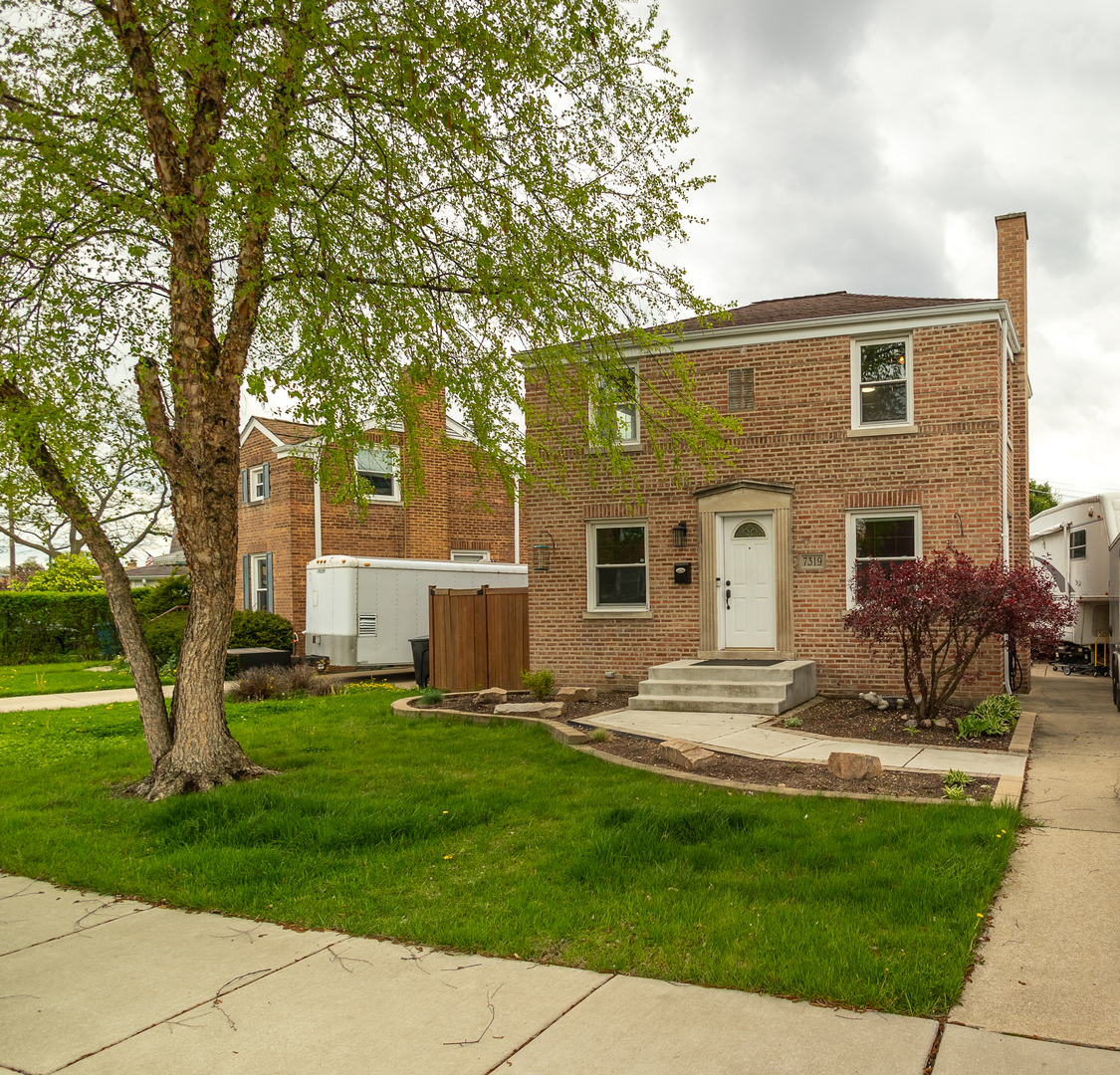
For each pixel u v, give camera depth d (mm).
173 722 8172
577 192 8164
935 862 5273
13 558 38562
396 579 19797
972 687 12375
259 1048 3510
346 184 7828
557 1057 3363
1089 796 7098
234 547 8453
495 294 8281
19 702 15805
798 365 13539
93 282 7824
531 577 15289
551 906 4879
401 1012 3779
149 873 5750
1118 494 17219
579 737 9727
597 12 7504
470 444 9938
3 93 7348
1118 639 13203
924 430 12820
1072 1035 3428
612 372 9133
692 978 3990
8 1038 3645
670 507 14305
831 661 13234
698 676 12727
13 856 6227
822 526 13344
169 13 6977
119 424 8055
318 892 5301
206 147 7285
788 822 6270
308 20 6777
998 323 12477
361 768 8688
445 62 7258
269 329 9023
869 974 3869
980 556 12477
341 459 9430
